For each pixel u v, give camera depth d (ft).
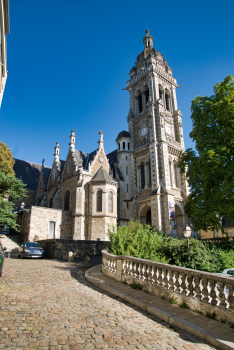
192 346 18.15
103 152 127.44
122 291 31.58
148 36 168.76
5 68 42.19
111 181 111.65
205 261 37.47
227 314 21.31
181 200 125.29
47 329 19.52
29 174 179.32
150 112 135.13
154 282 30.71
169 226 109.40
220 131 67.26
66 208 121.60
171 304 26.48
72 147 129.29
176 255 39.99
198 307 24.07
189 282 25.95
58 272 46.52
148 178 128.98
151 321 22.80
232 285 21.61
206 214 61.72
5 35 37.81
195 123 75.31
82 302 27.40
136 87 157.38
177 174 131.85
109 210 108.68
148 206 125.90
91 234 104.63
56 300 27.55
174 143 136.46
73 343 17.43
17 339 17.51
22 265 53.67
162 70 152.76
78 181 113.29
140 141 141.18
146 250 42.65
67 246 74.54
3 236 88.17
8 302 25.67
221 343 17.89
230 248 55.98
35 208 98.53
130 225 63.26
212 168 61.31
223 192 58.54
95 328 20.29
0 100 41.75
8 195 99.86
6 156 126.31
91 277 40.65
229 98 67.41
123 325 21.33
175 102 155.02
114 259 40.81
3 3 33.63
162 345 18.04
